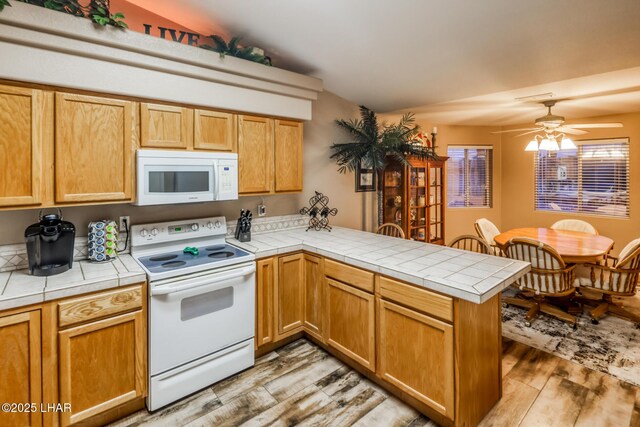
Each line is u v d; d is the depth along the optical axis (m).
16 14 1.65
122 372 1.91
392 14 2.12
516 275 1.92
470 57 2.52
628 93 3.28
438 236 4.90
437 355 1.82
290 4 2.19
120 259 2.26
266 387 2.25
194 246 2.64
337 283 2.44
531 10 1.89
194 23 2.67
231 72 2.46
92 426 1.87
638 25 1.93
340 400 2.12
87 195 1.97
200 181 2.38
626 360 2.53
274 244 2.72
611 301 3.48
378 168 3.85
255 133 2.73
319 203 3.68
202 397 2.15
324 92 3.63
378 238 2.96
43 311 1.65
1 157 1.71
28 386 1.63
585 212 4.86
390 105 3.87
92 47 1.89
